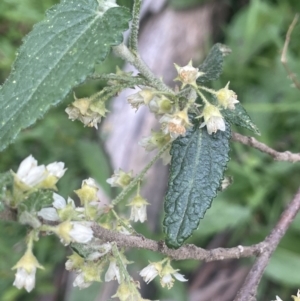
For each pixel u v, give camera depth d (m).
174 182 0.24
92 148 0.42
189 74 0.24
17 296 0.40
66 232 0.21
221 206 0.39
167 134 0.26
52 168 0.22
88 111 0.24
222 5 0.49
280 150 0.43
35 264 0.21
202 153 0.24
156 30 0.48
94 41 0.23
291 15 0.46
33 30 0.23
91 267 0.23
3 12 0.43
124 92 0.46
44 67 0.22
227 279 0.42
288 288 0.40
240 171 0.40
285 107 0.41
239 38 0.46
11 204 0.21
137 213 0.26
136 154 0.43
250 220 0.41
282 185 0.41
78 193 0.24
